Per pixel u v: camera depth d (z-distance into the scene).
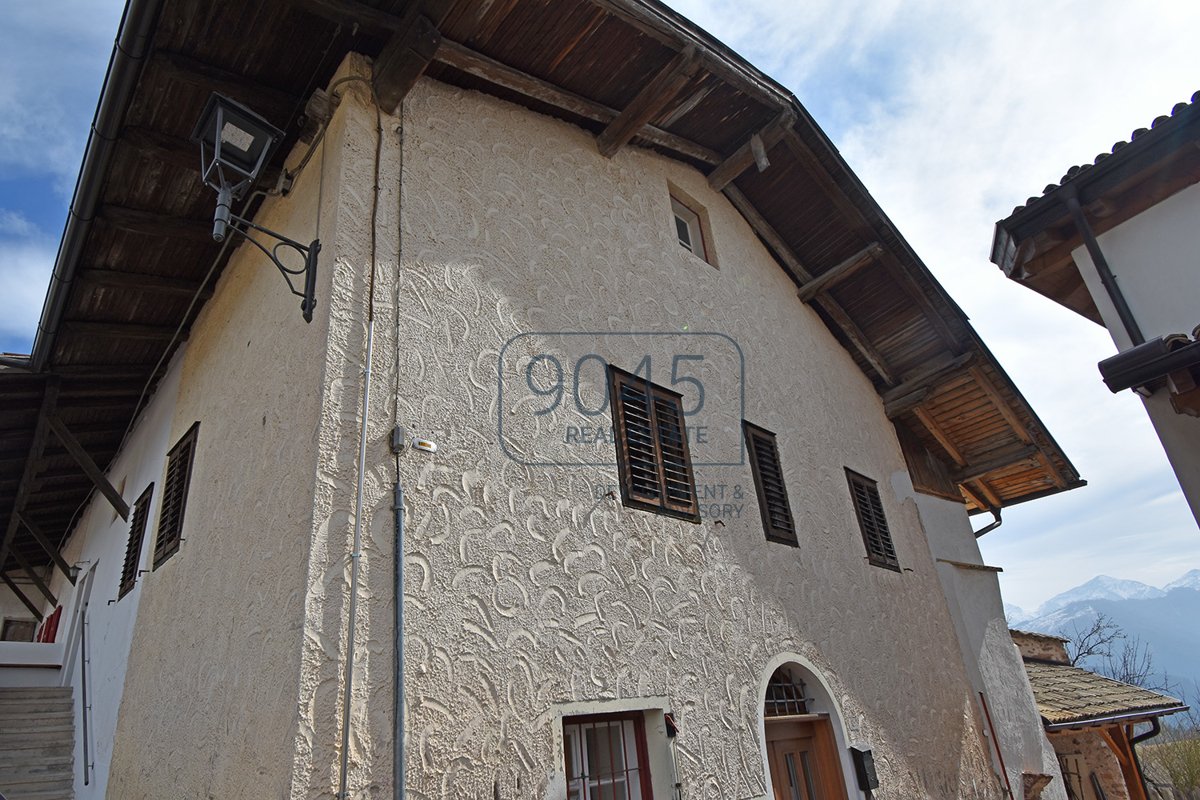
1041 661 10.85
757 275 7.46
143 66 3.65
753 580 5.14
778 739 5.00
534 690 3.47
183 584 4.64
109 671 6.10
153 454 6.55
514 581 3.62
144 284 5.43
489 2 4.27
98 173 4.12
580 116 5.78
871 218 7.33
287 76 4.32
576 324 4.82
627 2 4.68
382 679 2.97
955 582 8.23
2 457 7.72
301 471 3.31
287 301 4.17
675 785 3.85
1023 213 4.79
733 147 7.00
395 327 3.74
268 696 2.97
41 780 6.49
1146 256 4.44
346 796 2.70
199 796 3.43
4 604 12.74
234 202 4.95
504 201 4.82
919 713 6.32
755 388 6.37
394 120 4.39
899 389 8.75
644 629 4.17
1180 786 15.98
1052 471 9.47
